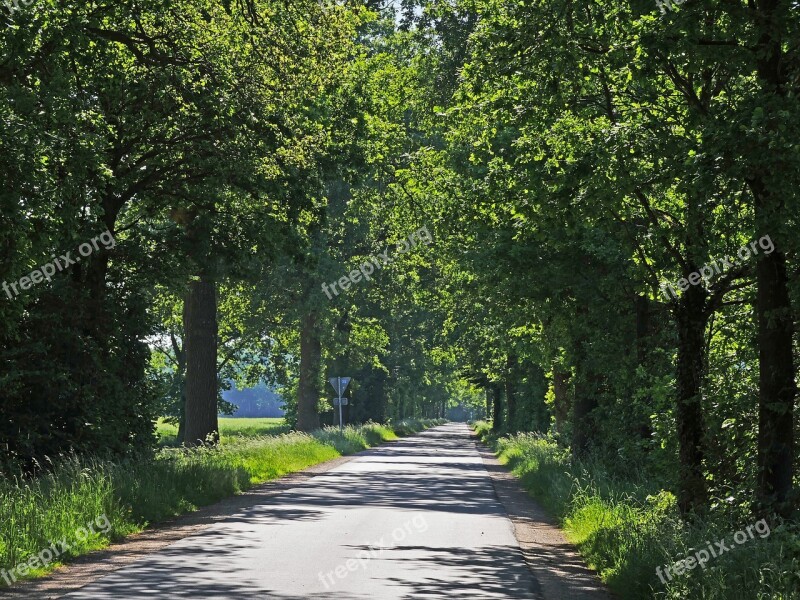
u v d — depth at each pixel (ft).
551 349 127.85
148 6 83.10
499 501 93.15
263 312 216.13
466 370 278.26
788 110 43.75
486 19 64.95
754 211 47.11
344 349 244.22
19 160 68.59
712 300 63.87
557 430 166.91
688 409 64.08
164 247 114.01
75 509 59.88
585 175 53.36
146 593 40.55
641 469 94.38
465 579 46.62
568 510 76.38
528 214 62.39
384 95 139.64
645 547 47.83
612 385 110.83
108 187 102.58
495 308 129.49
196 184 108.88
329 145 117.91
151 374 115.14
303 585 43.06
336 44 88.79
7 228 69.51
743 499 56.75
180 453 108.99
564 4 55.11
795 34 46.55
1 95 70.13
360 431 243.40
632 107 57.52
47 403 96.84
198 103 92.17
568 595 43.96
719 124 45.21
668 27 47.55
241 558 51.65
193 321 139.03
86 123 80.64
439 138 165.99
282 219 113.91
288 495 94.12
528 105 62.08
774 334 51.47
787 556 39.27
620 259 92.84
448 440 304.91
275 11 85.30
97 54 85.92
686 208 56.85
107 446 99.45
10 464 88.33
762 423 51.88
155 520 69.92
